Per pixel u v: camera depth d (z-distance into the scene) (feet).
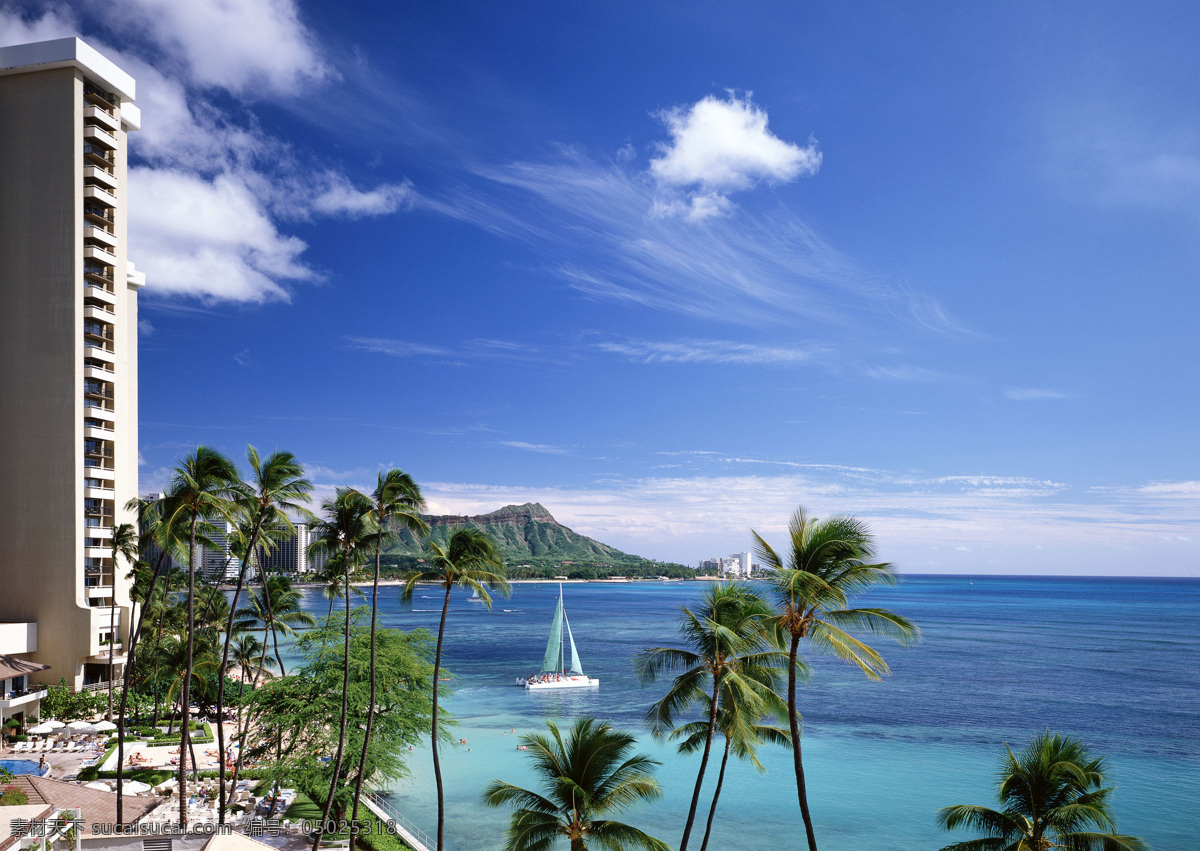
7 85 295.69
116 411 302.25
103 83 307.37
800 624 92.38
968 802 211.00
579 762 99.09
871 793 219.61
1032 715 332.19
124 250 313.94
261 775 181.27
